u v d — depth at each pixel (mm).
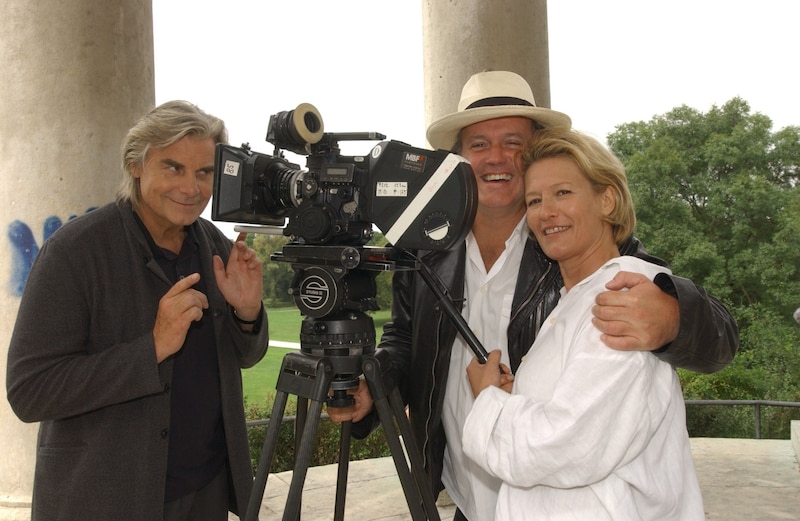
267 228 1793
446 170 1597
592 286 1417
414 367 2068
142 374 1679
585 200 1473
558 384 1290
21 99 3143
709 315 1312
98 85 3189
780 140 21891
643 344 1229
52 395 1660
